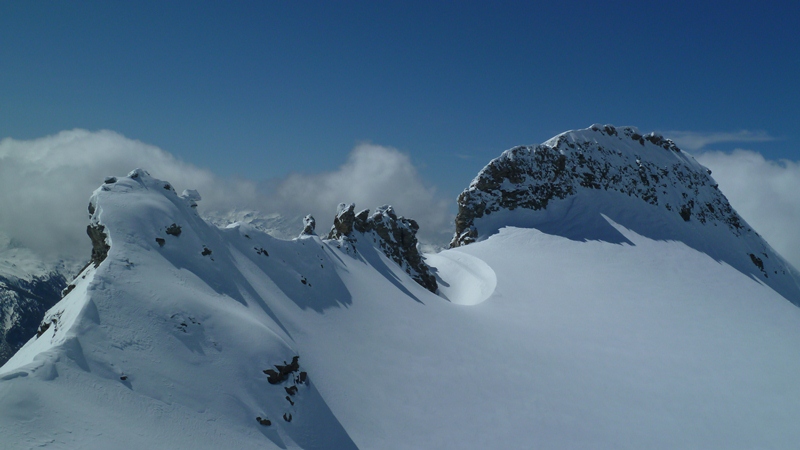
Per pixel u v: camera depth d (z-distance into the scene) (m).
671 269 97.75
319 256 56.19
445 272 95.62
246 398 30.80
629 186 126.31
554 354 56.41
